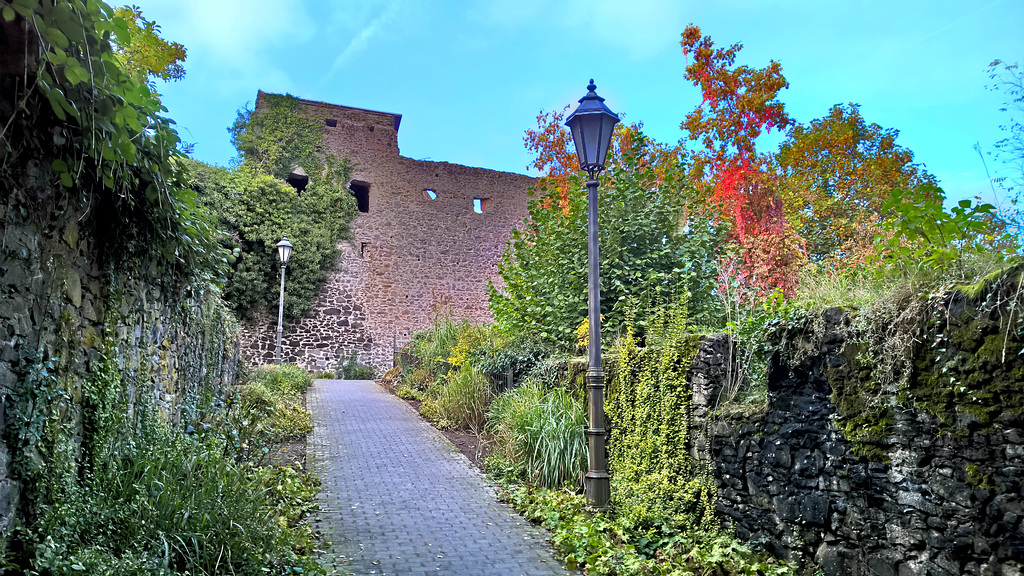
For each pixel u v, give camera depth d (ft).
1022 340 9.15
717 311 24.17
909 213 11.49
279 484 18.21
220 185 62.64
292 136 70.44
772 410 13.84
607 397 19.83
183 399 18.60
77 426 10.88
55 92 8.56
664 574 13.20
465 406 30.40
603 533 15.53
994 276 9.61
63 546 8.97
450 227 77.77
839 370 12.23
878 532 11.35
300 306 66.80
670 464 16.48
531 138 63.36
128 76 9.94
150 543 10.39
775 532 13.53
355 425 31.24
